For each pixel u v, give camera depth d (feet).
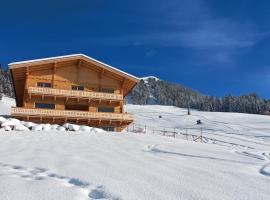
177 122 236.22
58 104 115.96
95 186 20.72
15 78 117.50
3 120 86.28
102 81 122.42
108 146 51.96
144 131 136.98
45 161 31.24
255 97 572.10
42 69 116.26
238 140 144.46
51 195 18.21
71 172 25.14
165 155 40.55
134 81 120.67
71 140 62.18
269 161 38.65
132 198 18.21
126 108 341.62
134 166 29.48
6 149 45.47
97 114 113.70
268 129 199.72
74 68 120.16
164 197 18.72
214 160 36.83
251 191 20.86
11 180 21.67
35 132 77.87
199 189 20.92
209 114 295.69
